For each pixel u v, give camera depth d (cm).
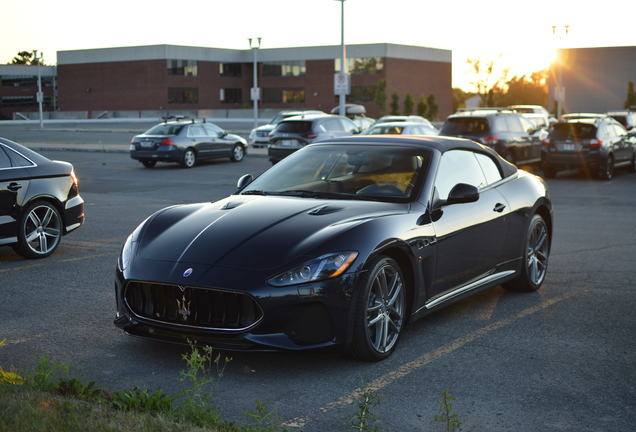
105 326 586
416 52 7956
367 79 7694
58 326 586
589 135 1947
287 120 2311
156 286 481
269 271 460
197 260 476
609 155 1959
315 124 2284
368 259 483
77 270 800
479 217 606
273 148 2312
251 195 581
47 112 8325
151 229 529
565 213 1292
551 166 2006
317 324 467
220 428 350
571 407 424
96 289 713
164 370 485
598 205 1411
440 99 8362
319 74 7938
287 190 580
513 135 1997
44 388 387
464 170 621
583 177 2042
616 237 1027
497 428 394
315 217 512
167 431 334
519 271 680
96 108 8231
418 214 544
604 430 392
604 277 773
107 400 384
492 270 637
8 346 534
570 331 577
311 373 480
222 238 493
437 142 616
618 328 586
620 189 1717
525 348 534
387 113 7644
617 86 7012
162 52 7794
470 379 470
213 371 482
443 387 455
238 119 7038
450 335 566
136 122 6794
